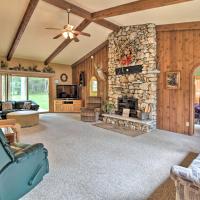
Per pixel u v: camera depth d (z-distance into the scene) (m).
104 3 4.72
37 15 5.51
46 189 2.41
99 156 3.57
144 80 5.95
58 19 5.82
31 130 5.59
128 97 6.50
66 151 3.83
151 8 4.30
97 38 7.55
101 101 8.18
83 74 9.62
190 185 1.41
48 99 9.86
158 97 5.95
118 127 6.09
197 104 7.55
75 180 2.65
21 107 7.86
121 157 3.53
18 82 8.85
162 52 5.79
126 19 5.70
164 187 2.49
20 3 4.82
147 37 5.82
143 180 2.67
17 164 2.10
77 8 5.04
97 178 2.71
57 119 7.60
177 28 5.34
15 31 6.22
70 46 8.06
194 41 5.12
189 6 4.16
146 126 5.54
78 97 10.06
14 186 2.08
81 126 6.25
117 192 2.36
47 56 8.84
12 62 8.42
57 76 10.02
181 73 5.42
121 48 6.70
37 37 6.85
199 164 1.79
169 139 4.77
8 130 4.27
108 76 7.46
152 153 3.75
